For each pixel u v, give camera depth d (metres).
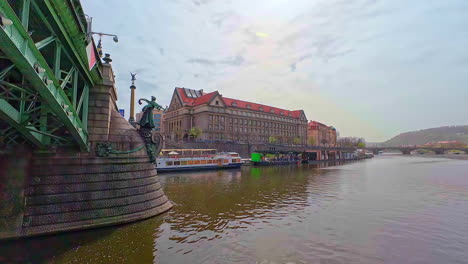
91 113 14.73
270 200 22.53
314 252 11.63
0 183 11.66
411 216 17.73
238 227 14.93
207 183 32.69
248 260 10.73
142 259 10.57
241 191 26.89
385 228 15.15
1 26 5.34
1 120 10.76
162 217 16.36
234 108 101.44
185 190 27.20
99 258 10.54
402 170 56.66
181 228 14.44
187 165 48.88
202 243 12.41
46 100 8.60
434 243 12.83
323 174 46.59
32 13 8.17
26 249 11.07
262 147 83.06
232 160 56.34
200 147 68.88
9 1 7.54
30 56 6.93
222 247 12.01
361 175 45.22
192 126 98.25
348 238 13.45
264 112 112.94
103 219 13.81
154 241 12.47
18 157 12.17
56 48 9.15
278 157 78.19
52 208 12.66
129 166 15.60
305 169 59.09
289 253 11.48
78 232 12.95
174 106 107.56
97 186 14.08
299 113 134.75
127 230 13.71
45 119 11.95
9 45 5.86
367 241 13.03
